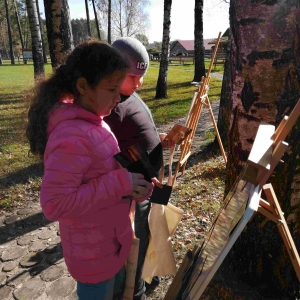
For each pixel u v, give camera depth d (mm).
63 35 6316
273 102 2014
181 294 1634
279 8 1855
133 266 1683
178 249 3268
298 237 2227
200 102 4293
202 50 17875
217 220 1574
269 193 1622
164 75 14070
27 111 1554
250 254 2348
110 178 1367
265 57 1957
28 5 8578
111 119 2000
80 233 1484
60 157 1284
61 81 1381
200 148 6684
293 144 2037
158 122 9766
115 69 1297
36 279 3043
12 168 5961
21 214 4305
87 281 1559
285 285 2295
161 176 2195
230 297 2348
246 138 2160
